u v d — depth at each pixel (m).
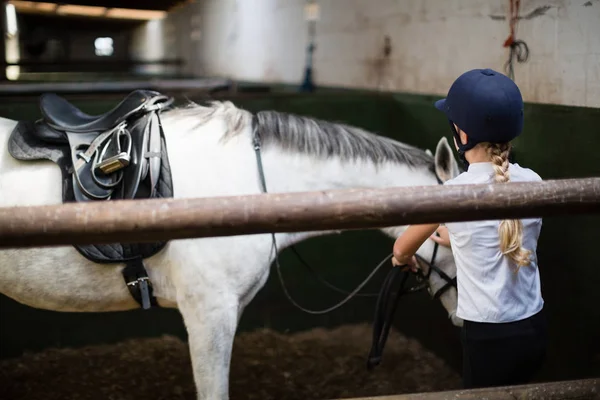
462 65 2.74
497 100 1.24
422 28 3.10
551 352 2.13
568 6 2.04
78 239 0.89
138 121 1.67
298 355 2.84
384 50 3.59
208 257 1.64
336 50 4.43
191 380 2.62
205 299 1.65
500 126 1.25
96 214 0.89
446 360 2.70
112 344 2.89
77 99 2.63
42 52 12.77
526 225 1.32
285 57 5.74
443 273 1.89
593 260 1.89
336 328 3.11
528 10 2.25
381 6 3.60
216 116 1.79
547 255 2.12
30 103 2.56
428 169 1.87
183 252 1.63
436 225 1.36
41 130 1.66
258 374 2.67
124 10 10.66
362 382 2.62
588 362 1.93
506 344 1.33
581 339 1.96
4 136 1.69
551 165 2.05
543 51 2.18
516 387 1.22
